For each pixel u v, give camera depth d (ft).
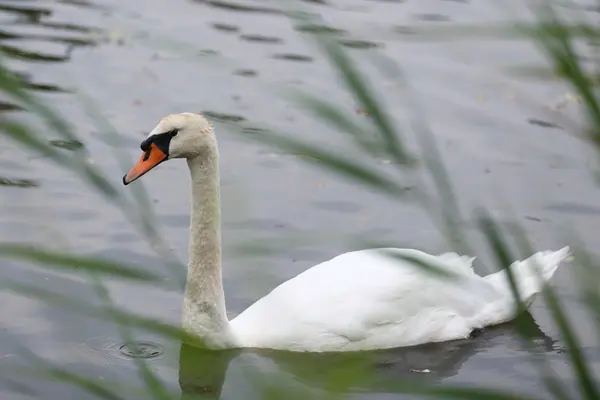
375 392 39.91
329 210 55.42
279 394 25.08
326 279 45.14
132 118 64.28
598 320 25.16
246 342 43.39
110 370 40.57
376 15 80.84
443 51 76.38
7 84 24.72
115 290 46.83
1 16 78.95
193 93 68.39
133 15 80.94
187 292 42.80
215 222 42.29
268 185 57.88
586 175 59.67
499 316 46.44
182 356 42.52
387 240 52.19
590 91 22.74
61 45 74.38
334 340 43.52
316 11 80.94
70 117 63.52
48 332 43.06
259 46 76.02
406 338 44.60
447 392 21.76
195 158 41.73
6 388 38.73
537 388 40.86
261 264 44.47
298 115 65.46
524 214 55.16
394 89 70.08
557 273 50.42
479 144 63.31
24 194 55.16
